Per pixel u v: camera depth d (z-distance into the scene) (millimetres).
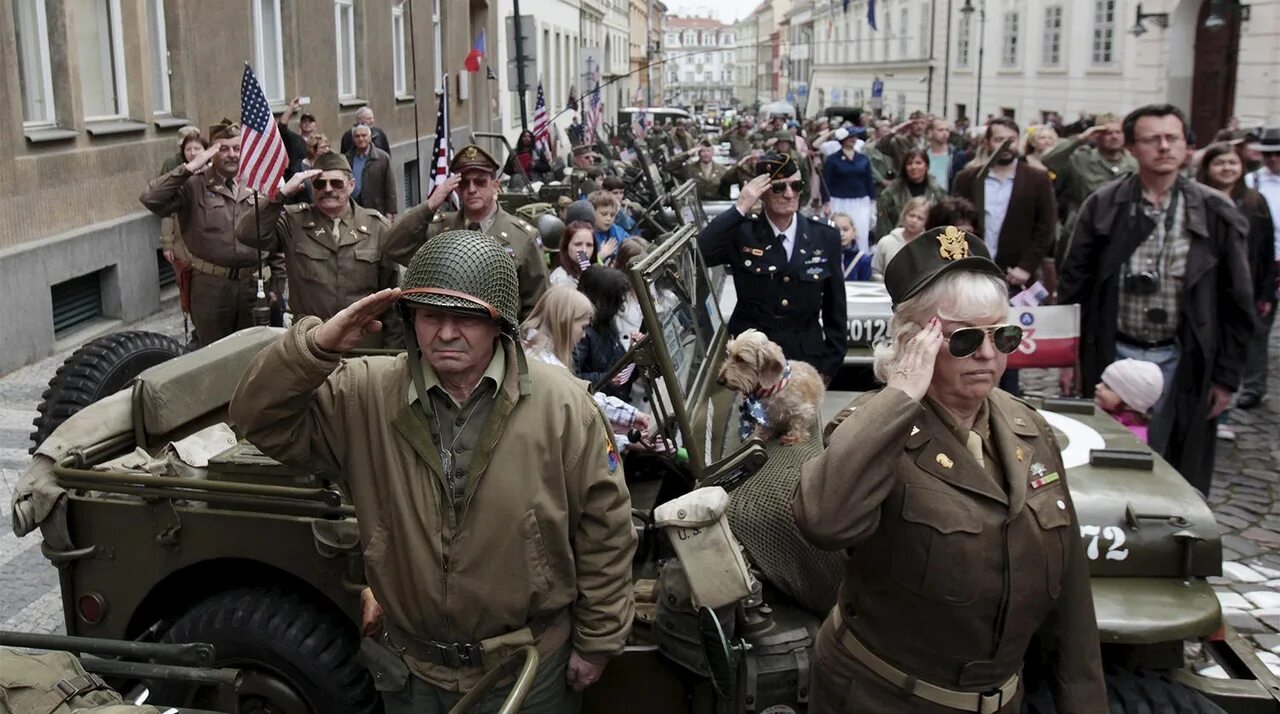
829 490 2291
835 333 5195
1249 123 20734
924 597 2363
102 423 3605
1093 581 3137
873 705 2477
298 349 2521
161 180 6582
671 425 3430
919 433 2389
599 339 4543
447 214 5777
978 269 2373
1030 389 8477
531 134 12602
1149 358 5027
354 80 18141
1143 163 4902
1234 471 6875
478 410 2658
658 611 2992
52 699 2211
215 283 6879
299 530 3225
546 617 2756
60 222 9641
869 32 52875
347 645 3262
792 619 3125
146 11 11273
